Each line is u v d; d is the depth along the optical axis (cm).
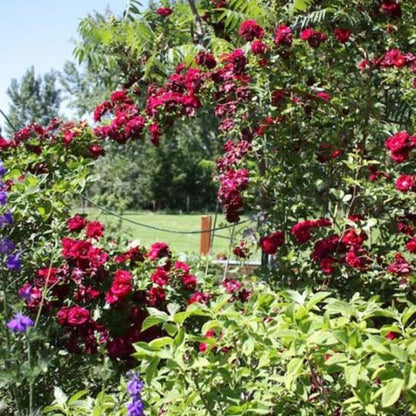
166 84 479
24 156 427
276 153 393
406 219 377
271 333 182
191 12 541
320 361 175
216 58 444
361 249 342
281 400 196
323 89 388
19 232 359
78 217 376
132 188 3127
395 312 182
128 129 462
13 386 270
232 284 371
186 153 3219
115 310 327
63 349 325
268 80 383
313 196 392
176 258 396
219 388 186
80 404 206
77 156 468
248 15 441
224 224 461
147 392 201
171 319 182
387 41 412
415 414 172
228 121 415
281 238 362
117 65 539
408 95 400
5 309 254
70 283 341
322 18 397
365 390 162
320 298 178
